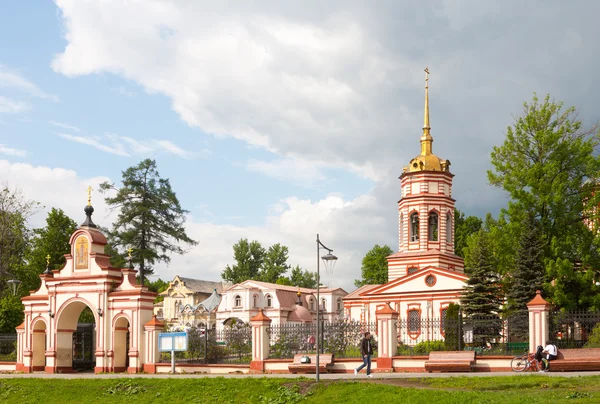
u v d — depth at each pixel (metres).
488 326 39.03
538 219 47.38
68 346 47.97
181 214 77.06
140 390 35.06
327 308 106.25
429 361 36.19
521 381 28.53
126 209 73.69
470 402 24.42
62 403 34.94
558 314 35.72
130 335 45.09
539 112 47.94
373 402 26.97
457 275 63.81
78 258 47.78
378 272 109.25
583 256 45.53
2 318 59.31
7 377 41.19
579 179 46.88
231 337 43.53
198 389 33.81
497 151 48.47
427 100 72.25
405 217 69.44
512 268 48.94
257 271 139.25
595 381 27.78
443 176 69.12
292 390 31.14
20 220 74.25
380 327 38.59
